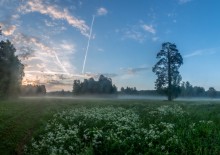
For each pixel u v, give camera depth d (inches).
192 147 611.5
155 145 642.2
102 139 665.6
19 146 724.7
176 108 1294.3
